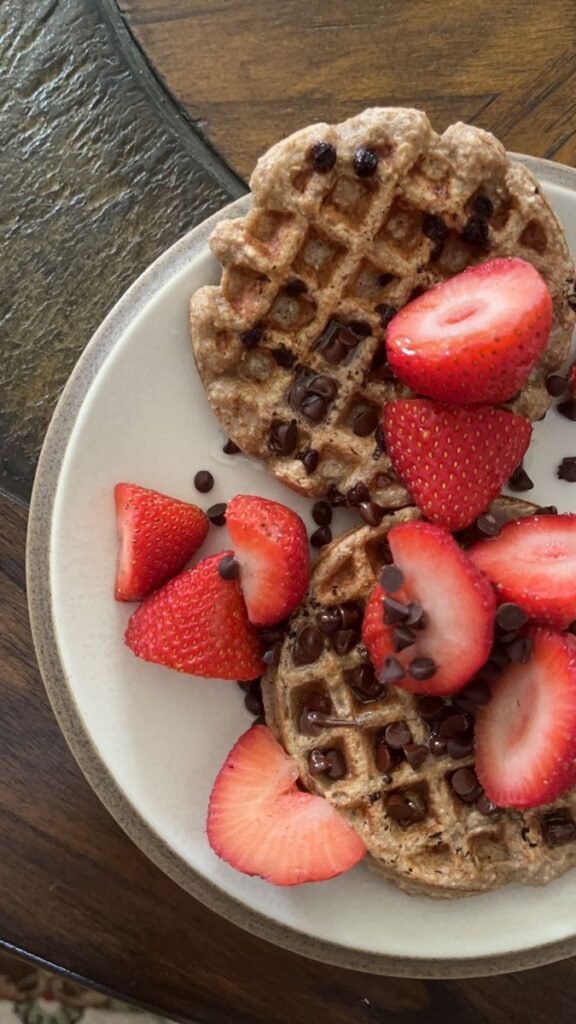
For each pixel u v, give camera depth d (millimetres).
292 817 455
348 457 464
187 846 467
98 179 497
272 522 456
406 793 468
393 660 448
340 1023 505
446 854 461
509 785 454
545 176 475
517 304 439
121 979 501
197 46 495
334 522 477
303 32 494
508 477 460
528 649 452
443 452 449
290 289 456
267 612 459
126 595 464
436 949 470
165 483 473
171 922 502
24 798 498
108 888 500
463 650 448
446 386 443
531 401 467
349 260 452
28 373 497
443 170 451
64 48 498
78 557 466
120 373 465
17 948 498
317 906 469
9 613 497
